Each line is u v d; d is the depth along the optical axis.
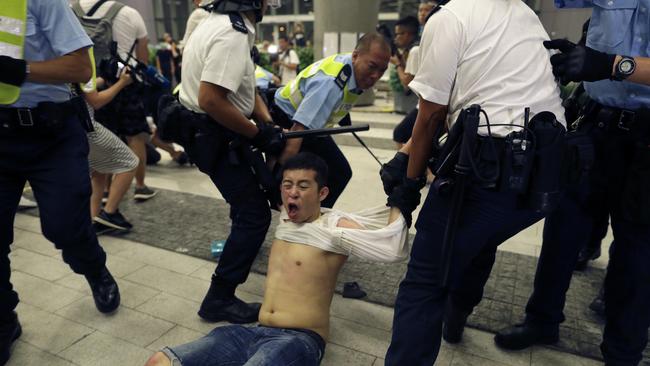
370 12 8.08
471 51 1.29
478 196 1.33
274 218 3.37
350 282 2.36
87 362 1.83
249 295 2.36
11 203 1.74
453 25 1.29
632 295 1.54
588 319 2.13
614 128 1.50
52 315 2.15
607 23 1.41
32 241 2.96
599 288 2.41
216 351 1.44
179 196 3.86
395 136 4.04
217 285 2.07
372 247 1.58
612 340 1.61
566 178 1.35
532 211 1.31
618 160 1.51
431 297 1.42
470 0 1.33
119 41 3.35
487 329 2.05
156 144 4.65
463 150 1.23
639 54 1.37
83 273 2.07
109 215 3.07
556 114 1.34
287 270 1.67
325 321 1.65
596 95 1.53
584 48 1.27
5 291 1.81
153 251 2.83
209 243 2.93
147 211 3.50
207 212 3.48
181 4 21.11
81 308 2.21
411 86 1.36
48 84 1.65
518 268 2.60
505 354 1.89
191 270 2.60
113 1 3.38
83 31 1.67
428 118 1.36
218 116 1.77
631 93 1.43
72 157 1.79
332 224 1.68
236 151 1.88
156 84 3.32
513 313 2.16
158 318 2.13
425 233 1.43
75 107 1.80
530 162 1.23
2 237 1.75
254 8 1.82
